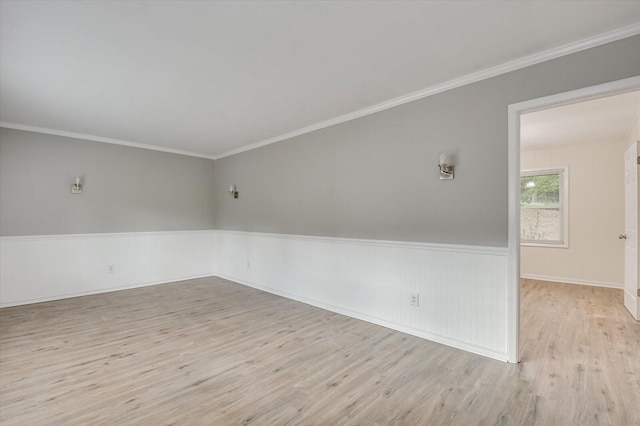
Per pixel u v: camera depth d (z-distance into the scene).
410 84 2.87
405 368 2.42
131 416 1.85
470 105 2.72
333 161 3.87
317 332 3.16
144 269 5.20
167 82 2.80
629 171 3.75
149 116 3.75
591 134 4.64
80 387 2.16
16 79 2.72
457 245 2.79
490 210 2.62
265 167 4.89
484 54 2.35
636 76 2.00
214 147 5.37
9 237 4.07
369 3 1.77
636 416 1.84
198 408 1.93
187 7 1.79
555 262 5.61
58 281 4.42
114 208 4.93
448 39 2.15
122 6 1.76
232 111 3.58
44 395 2.06
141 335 3.09
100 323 3.43
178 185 5.61
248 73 2.64
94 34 2.05
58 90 2.97
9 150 4.09
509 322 2.50
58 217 4.44
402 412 1.89
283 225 4.60
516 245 2.47
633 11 1.85
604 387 2.15
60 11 1.80
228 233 5.69
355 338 3.00
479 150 2.67
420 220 3.06
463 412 1.89
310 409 1.92
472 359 2.56
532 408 1.92
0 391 2.11
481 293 2.65
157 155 5.36
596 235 5.24
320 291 4.02
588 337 3.02
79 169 4.61
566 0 1.75
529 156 5.87
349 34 2.08
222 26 1.98
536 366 2.44
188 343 2.90
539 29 2.03
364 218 3.54
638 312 3.47
